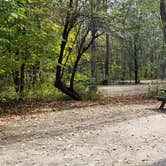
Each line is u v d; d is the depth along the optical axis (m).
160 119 12.55
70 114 14.26
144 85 41.97
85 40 21.36
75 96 20.17
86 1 19.02
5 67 16.97
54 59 20.22
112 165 7.20
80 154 8.06
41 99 20.44
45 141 9.41
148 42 48.66
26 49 17.34
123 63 58.34
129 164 7.26
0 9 9.88
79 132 10.50
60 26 19.55
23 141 9.45
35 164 7.34
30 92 20.89
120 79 57.72
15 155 8.06
